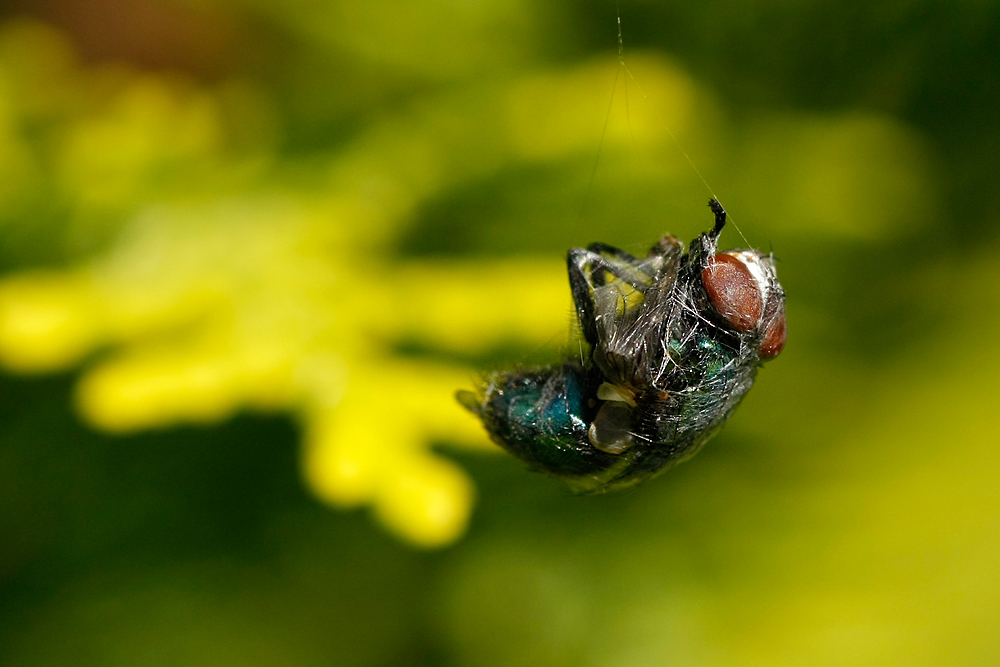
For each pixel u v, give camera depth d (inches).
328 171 5.2
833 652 4.6
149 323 4.7
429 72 5.4
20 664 4.8
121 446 4.9
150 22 5.9
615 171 4.9
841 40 4.9
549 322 4.7
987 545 4.6
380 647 5.0
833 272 5.0
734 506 4.8
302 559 5.0
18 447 4.9
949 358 4.8
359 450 4.5
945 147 5.0
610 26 5.2
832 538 4.7
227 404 4.6
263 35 5.8
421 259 5.3
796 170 4.9
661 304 3.9
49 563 4.9
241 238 4.9
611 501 4.9
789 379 4.9
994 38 4.8
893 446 4.8
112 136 5.3
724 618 4.7
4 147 5.2
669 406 3.9
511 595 4.9
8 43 5.7
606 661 4.8
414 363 4.7
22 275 5.2
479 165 5.0
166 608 4.9
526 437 3.9
